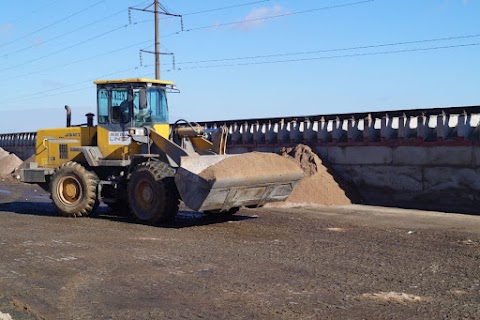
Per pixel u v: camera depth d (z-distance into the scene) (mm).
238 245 9961
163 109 14094
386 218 13805
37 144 15461
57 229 12000
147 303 6578
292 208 15797
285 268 8156
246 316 6059
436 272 7895
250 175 11844
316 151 19547
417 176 16953
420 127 16828
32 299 6809
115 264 8531
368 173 18141
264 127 22016
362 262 8523
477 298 6621
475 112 16109
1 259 8984
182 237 10859
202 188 11375
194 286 7258
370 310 6191
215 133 13594
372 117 18422
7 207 16797
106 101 13898
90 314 6211
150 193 12500
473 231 11664
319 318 5949
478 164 15625
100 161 13867
